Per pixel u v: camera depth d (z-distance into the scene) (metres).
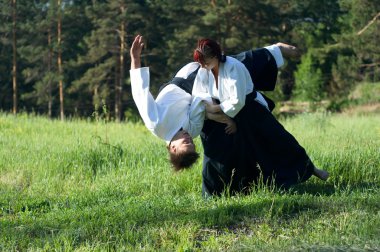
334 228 7.21
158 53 51.62
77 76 58.03
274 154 8.99
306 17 61.03
